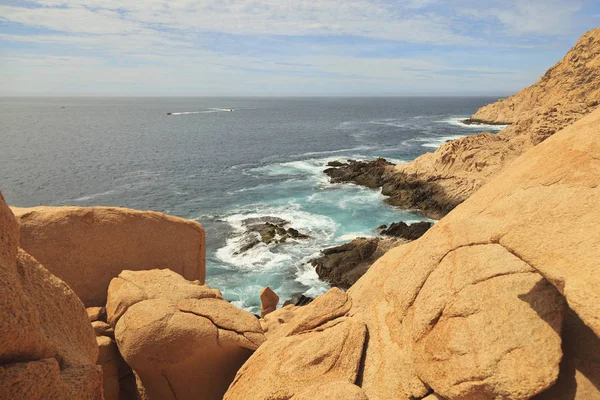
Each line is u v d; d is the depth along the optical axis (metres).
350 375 6.20
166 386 8.76
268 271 28.69
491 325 4.70
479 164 41.22
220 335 8.84
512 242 4.55
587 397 4.14
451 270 5.67
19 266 4.46
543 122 39.97
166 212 41.78
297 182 52.25
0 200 4.15
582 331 4.57
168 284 9.98
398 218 38.12
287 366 6.50
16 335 3.51
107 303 9.73
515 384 4.21
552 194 4.88
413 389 5.40
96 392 4.32
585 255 3.85
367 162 54.78
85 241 10.73
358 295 8.02
